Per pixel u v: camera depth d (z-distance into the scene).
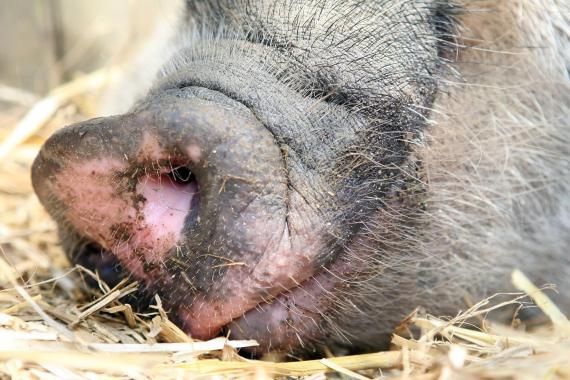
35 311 0.95
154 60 1.14
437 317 0.98
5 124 1.35
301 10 0.95
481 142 0.98
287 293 0.92
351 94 0.93
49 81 1.50
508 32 0.98
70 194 0.92
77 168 0.91
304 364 0.93
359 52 0.94
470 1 0.97
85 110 1.31
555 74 1.00
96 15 1.55
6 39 1.55
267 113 0.91
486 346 0.94
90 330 0.94
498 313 0.99
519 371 0.88
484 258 0.98
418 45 0.95
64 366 0.89
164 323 0.92
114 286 0.95
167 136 0.89
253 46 0.94
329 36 0.94
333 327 0.94
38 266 1.07
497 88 0.98
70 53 1.52
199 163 0.89
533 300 0.99
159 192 0.90
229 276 0.90
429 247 0.96
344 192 0.92
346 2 0.95
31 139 1.27
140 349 0.92
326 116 0.92
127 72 1.26
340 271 0.92
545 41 0.99
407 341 0.94
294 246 0.90
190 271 0.90
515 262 0.99
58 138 0.92
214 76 0.92
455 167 0.97
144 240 0.91
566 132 1.00
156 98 0.91
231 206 0.89
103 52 1.50
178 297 0.91
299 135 0.91
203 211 0.89
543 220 0.99
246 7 0.96
